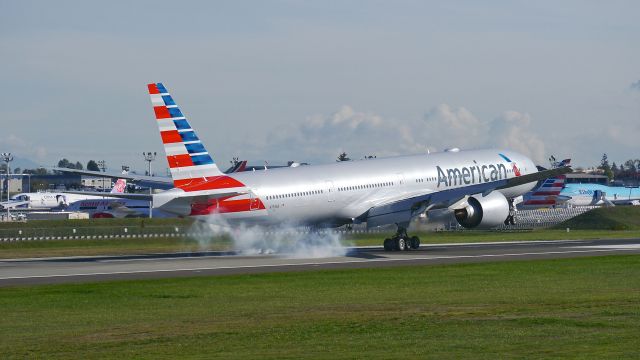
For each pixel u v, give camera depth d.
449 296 53.66
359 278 66.31
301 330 40.56
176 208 88.62
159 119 88.75
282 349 35.72
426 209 99.69
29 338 39.75
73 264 84.44
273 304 50.94
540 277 65.75
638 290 55.50
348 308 48.50
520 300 50.69
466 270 72.62
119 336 39.94
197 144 90.69
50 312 48.69
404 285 60.94
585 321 41.34
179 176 89.56
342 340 37.59
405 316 44.56
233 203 92.19
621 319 41.84
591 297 51.56
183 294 56.66
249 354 34.72
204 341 38.06
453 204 100.69
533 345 35.28
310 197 98.06
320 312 47.06
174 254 99.31
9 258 97.69
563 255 89.69
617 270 71.25
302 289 59.00
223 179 92.00
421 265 78.12
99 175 99.25
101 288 60.81
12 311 49.22
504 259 84.81
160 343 37.75
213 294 56.53
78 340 38.97
